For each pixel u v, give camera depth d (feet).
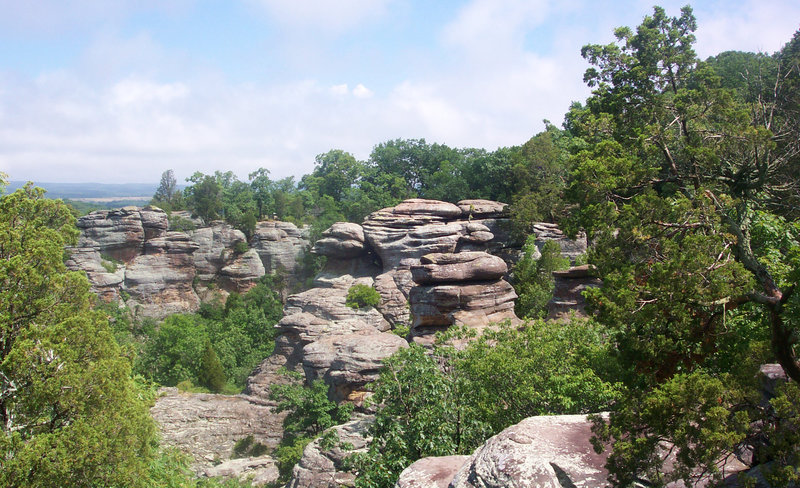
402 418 67.21
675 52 110.11
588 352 78.13
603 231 66.80
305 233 371.15
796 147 77.87
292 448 145.18
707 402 37.45
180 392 188.34
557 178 261.65
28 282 74.38
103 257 325.42
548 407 71.15
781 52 132.87
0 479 60.54
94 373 72.28
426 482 37.91
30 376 69.21
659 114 93.61
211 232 355.36
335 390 159.84
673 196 83.15
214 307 326.44
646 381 51.24
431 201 282.15
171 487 87.97
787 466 32.12
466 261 158.10
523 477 32.76
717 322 49.52
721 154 76.02
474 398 73.26
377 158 459.73
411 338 157.28
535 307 185.98
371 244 268.21
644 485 36.65
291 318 216.33
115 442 69.92
